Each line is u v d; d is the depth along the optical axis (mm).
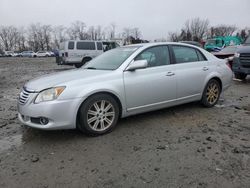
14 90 10484
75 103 4512
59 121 4434
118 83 4930
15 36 107812
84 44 19484
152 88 5336
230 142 4488
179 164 3775
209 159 3898
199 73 6152
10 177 3545
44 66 26266
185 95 5957
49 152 4230
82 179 3459
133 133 4930
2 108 7199
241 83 10805
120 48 5961
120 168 3699
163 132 4965
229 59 12086
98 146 4402
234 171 3559
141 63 5008
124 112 5105
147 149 4258
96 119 4797
